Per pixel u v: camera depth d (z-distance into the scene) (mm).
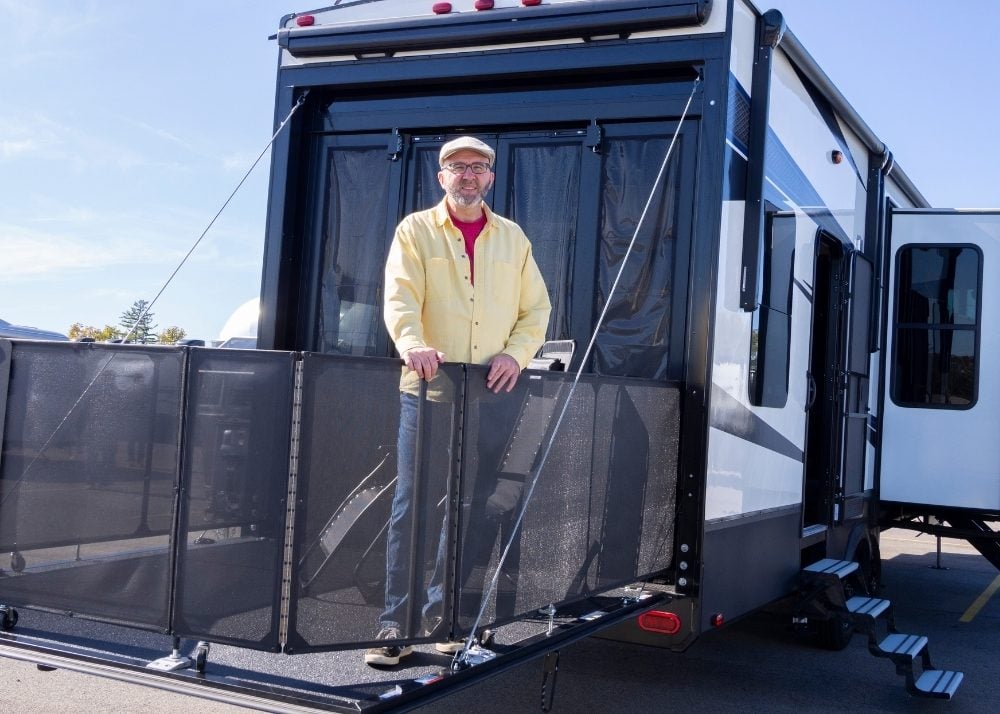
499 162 4141
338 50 4172
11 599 2912
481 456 2811
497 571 2852
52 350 2883
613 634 3678
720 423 3738
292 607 2496
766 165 4051
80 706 3836
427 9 4074
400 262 2982
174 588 2643
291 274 4367
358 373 2615
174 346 2686
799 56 4371
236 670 2680
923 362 6086
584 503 3223
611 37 3811
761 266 3928
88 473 2805
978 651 5602
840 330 5301
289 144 4324
